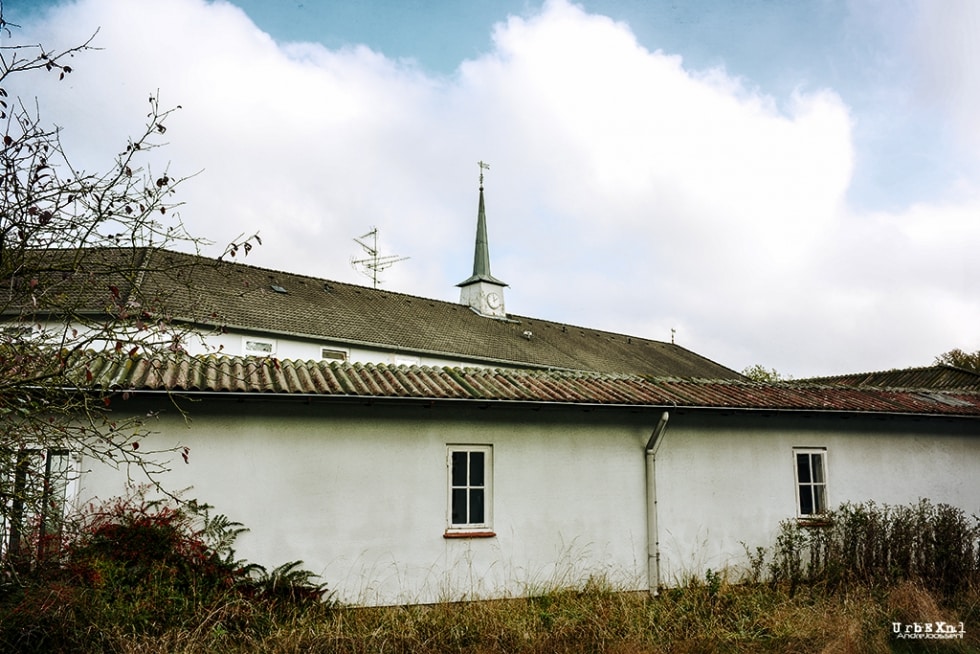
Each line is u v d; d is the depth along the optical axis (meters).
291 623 6.87
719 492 10.01
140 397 7.38
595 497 9.30
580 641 7.00
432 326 24.33
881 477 11.16
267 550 7.68
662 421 9.42
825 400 10.80
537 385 9.44
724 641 7.26
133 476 7.35
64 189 4.85
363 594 7.96
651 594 9.16
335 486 8.08
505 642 6.92
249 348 17.70
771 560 10.04
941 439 11.88
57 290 5.30
